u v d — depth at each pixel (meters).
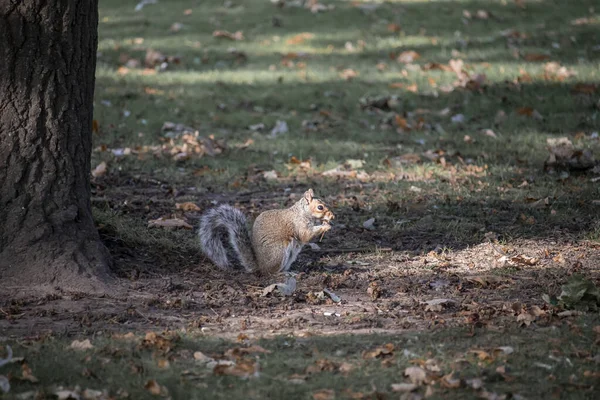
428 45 24.28
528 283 10.12
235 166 16.00
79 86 10.32
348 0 28.92
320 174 15.68
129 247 11.17
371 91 20.81
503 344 7.92
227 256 11.61
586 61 22.22
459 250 11.67
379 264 11.12
